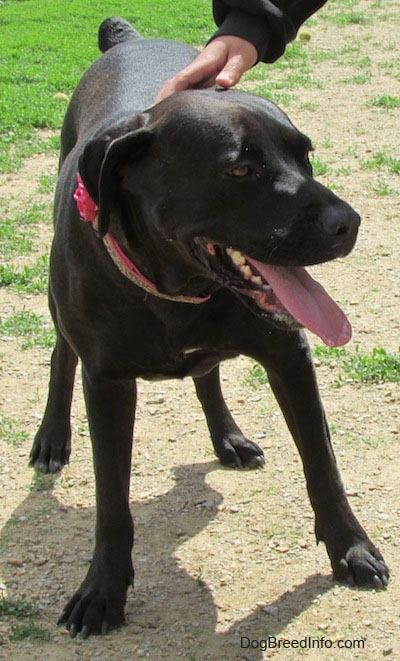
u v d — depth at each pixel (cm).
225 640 224
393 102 554
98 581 231
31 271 352
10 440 281
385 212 388
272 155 211
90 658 223
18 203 420
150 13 987
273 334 227
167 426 283
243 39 242
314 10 255
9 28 950
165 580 238
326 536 236
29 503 262
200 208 211
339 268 346
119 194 219
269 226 209
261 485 262
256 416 284
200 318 225
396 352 303
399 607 228
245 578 237
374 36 816
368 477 260
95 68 280
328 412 282
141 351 227
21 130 530
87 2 1087
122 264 220
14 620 232
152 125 215
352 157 460
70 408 276
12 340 319
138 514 256
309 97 587
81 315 229
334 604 229
